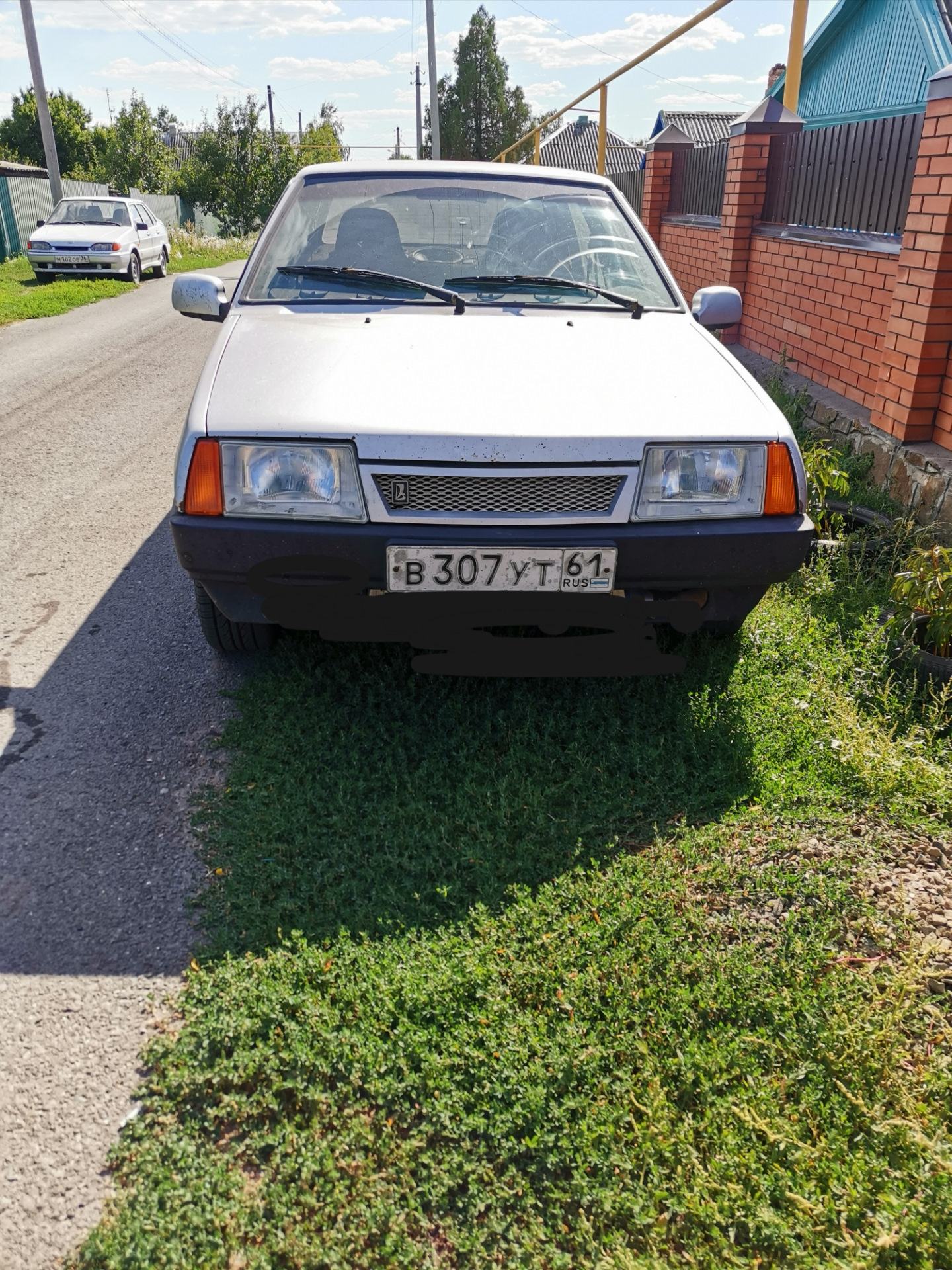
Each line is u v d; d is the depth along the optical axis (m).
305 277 3.61
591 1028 1.99
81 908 2.30
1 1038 1.95
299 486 2.63
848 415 5.71
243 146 37.62
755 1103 1.85
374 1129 1.78
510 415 2.68
